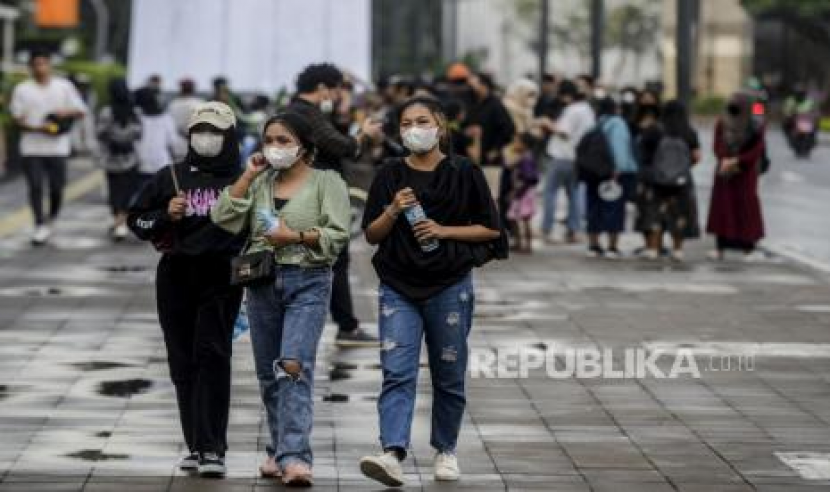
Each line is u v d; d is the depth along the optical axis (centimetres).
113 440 1747
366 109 4331
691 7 4425
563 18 11394
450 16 9319
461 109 3562
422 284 1588
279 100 3753
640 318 2695
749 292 3059
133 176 3859
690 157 3581
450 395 1606
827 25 13638
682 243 3862
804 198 5659
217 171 1608
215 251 1595
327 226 1588
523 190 3744
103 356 2253
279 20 4616
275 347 1605
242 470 1630
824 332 2573
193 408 1612
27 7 13375
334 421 1855
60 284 3041
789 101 9850
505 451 1730
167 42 4647
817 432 1845
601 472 1644
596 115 4525
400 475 1552
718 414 1934
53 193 3844
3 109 5844
